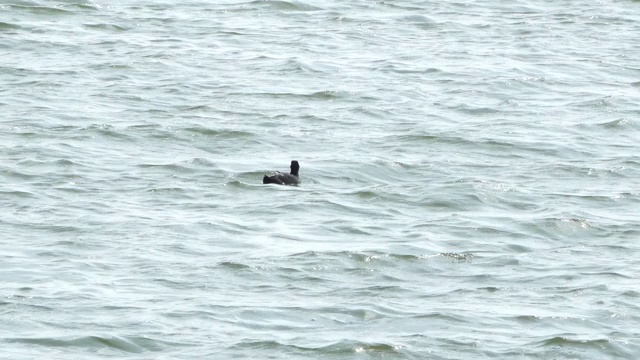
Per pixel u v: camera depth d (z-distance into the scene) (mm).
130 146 69062
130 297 44656
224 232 53312
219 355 39812
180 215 55844
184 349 40250
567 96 83938
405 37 102375
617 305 44750
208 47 96125
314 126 74312
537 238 53812
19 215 55000
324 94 82125
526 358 40281
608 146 71375
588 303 45000
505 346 41031
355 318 43281
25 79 83688
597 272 48656
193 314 43094
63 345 40281
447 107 80000
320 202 58438
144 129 71938
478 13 112625
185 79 85375
